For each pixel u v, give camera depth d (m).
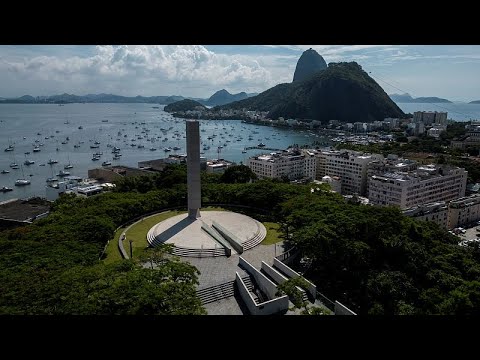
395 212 85.50
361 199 161.50
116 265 55.31
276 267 70.00
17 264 57.69
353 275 71.25
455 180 156.38
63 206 101.56
